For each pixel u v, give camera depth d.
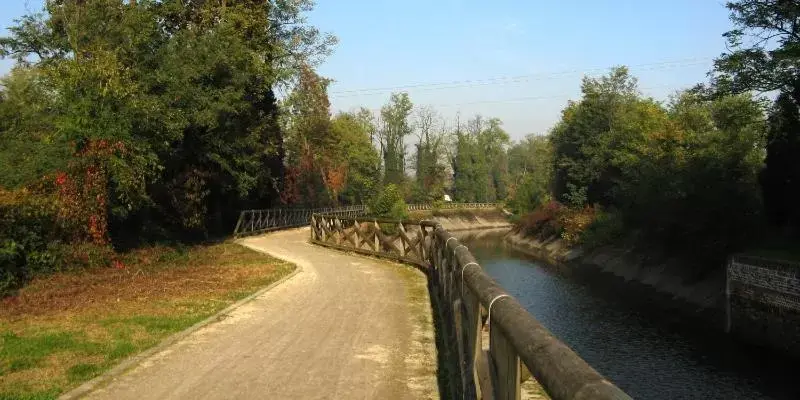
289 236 26.42
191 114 17.39
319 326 7.77
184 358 6.20
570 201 41.94
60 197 11.64
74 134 12.53
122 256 13.16
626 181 30.66
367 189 61.31
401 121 72.00
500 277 28.36
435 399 5.02
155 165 14.37
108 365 5.86
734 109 21.02
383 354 6.43
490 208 79.88
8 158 12.60
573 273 29.56
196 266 13.95
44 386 5.20
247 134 22.72
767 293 15.85
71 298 9.34
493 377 3.05
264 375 5.64
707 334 16.98
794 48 16.30
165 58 16.59
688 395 12.20
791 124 18.97
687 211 21.88
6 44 19.45
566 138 43.38
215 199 25.12
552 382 1.82
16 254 9.92
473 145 86.50
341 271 13.22
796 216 18.75
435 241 10.32
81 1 16.59
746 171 21.73
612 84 41.19
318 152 47.81
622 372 13.69
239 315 8.42
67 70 13.22
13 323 7.63
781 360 14.52
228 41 19.75
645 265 25.78
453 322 5.99
